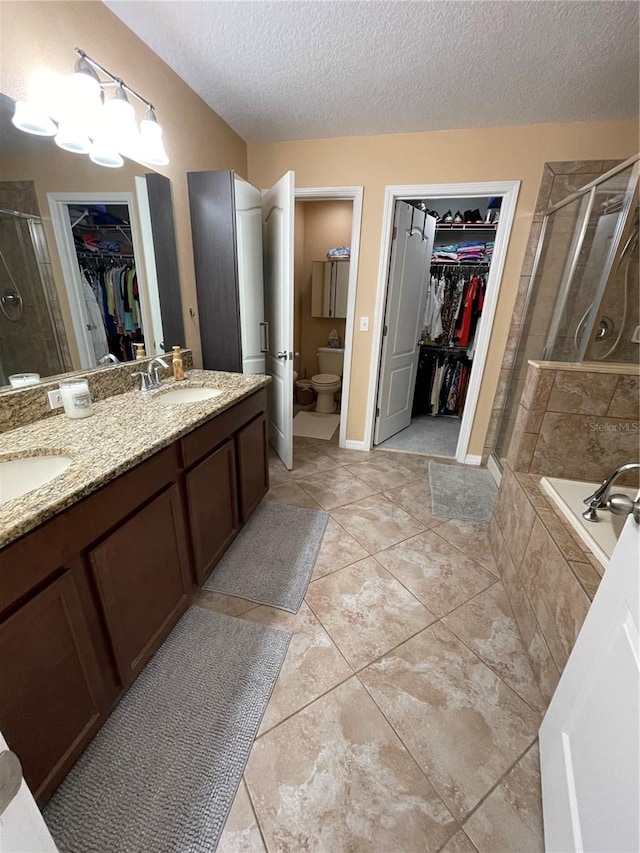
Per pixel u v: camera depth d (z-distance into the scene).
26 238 1.21
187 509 1.38
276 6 1.36
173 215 1.94
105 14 1.39
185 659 1.30
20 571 0.74
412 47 1.57
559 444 1.74
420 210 2.89
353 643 1.38
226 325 2.24
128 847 0.85
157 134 1.52
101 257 1.53
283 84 1.87
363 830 0.89
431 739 1.08
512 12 1.35
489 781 0.99
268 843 0.86
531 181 2.30
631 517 0.76
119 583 1.04
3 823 0.40
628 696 0.64
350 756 1.04
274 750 1.04
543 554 1.38
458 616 1.52
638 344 1.87
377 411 3.17
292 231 2.17
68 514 0.85
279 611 1.52
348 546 1.94
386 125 2.27
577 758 0.79
